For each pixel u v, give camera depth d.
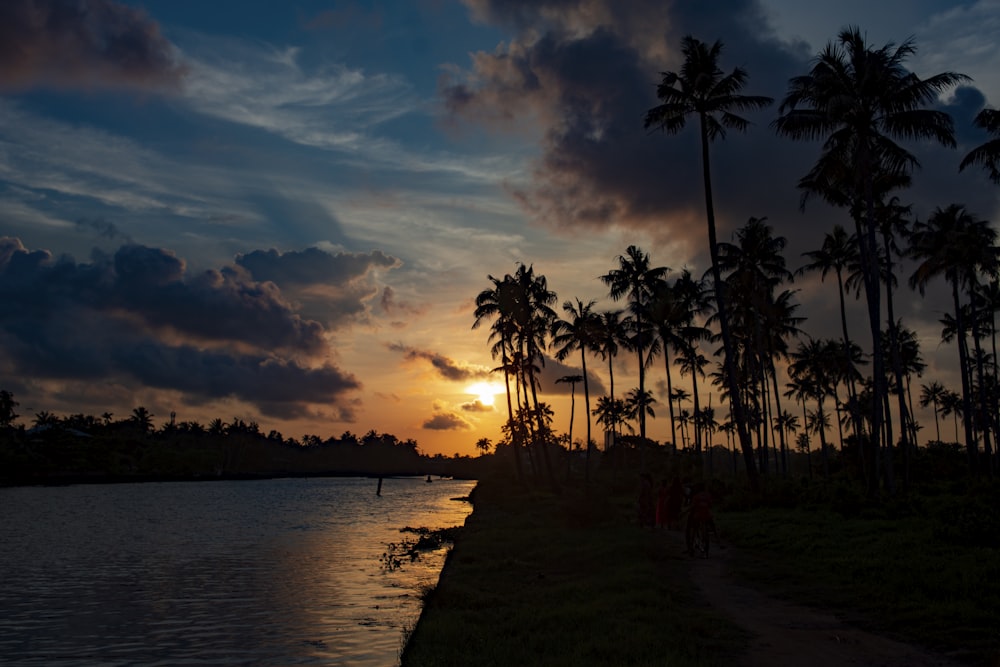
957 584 12.82
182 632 16.44
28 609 19.42
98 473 154.00
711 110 37.19
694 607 13.21
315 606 19.25
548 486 72.12
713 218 36.69
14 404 149.38
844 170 35.12
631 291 59.38
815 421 111.19
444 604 15.70
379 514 60.59
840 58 33.47
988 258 51.25
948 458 61.44
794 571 16.39
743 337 65.12
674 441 72.00
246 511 64.94
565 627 12.16
